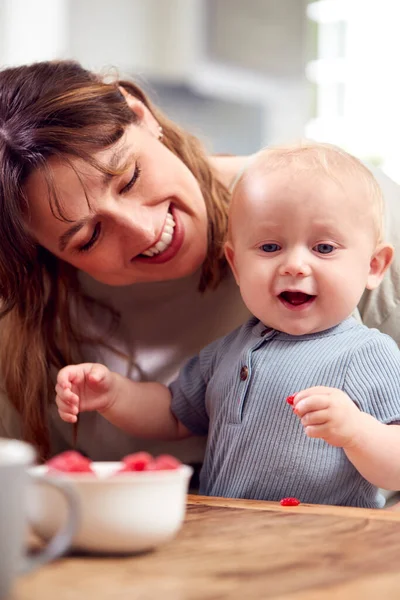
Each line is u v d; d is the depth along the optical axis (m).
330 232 1.18
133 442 1.48
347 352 1.18
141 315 1.50
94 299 1.51
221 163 1.60
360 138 3.52
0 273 1.39
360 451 1.05
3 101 1.31
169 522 0.71
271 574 0.64
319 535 0.77
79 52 3.51
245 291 1.24
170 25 3.72
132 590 0.60
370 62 3.51
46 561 0.61
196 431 1.42
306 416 1.02
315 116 3.72
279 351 1.22
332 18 3.61
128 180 1.24
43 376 1.47
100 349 1.51
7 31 3.23
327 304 1.18
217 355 1.35
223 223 1.40
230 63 3.78
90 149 1.20
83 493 0.69
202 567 0.66
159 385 1.43
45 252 1.44
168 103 3.84
